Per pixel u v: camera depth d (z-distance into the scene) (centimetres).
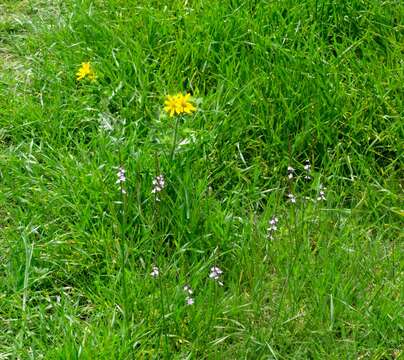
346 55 213
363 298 170
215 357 162
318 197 188
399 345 166
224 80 209
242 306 168
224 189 192
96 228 185
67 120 207
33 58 221
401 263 177
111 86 210
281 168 197
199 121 201
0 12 241
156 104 207
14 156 198
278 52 211
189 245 179
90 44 222
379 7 220
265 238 180
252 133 203
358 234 182
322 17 221
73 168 192
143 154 191
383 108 205
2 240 184
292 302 170
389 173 198
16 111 207
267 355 163
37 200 189
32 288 177
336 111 202
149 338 166
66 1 238
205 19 221
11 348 164
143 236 181
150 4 231
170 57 218
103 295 174
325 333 165
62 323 166
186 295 169
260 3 222
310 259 176
